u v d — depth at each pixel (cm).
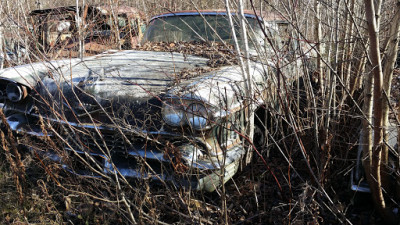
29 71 337
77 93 309
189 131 269
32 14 569
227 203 293
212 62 363
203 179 265
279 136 369
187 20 457
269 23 372
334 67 274
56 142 315
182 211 273
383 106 235
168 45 439
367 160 242
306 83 310
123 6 647
